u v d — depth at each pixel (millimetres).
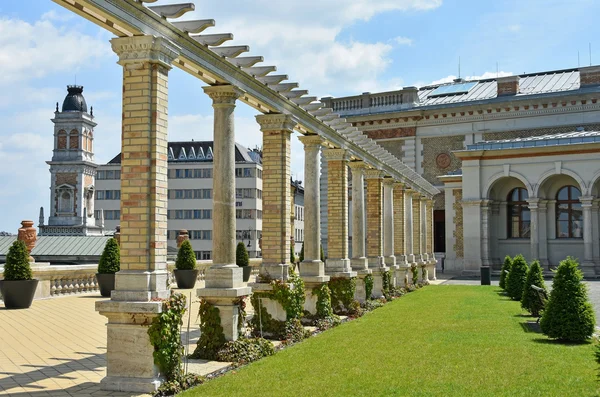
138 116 8055
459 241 35406
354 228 18094
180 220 78062
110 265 18203
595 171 30203
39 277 17453
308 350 10680
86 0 7027
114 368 7793
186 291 20312
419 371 8852
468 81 44406
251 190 75938
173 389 7625
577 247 31188
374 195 20078
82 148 89438
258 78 11055
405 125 39062
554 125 35562
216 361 9617
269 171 12500
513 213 33469
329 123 15008
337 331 13109
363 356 10047
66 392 7496
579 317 11461
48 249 36188
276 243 12406
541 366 9266
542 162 31328
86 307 15680
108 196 90562
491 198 33188
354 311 15969
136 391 7578
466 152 32844
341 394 7484
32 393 7402
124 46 8047
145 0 7832
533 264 16016
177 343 7965
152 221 7996
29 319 13484
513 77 37656
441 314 16172
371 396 7387
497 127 36875
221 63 9883
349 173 38812
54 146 89188
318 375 8570
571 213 31703
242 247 25188
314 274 14109
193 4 8180
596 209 30828
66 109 90875
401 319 15141
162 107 8203
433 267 30828
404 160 39000
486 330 13148
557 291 11773
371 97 40531
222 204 10234
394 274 22109
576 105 35000
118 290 7879
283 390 7660
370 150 18375
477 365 9320
